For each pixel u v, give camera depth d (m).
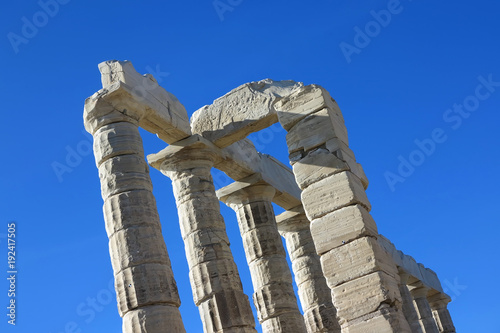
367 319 16.22
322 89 18.83
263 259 22.36
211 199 20.55
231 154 21.97
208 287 19.36
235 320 19.05
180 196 20.53
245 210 23.09
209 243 19.83
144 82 19.22
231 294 19.34
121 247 16.66
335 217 17.30
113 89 18.03
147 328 15.89
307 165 18.09
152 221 17.16
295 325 21.48
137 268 16.44
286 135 18.83
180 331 16.28
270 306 21.66
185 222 20.25
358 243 16.88
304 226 25.31
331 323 23.47
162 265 16.77
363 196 17.75
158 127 19.81
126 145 17.73
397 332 15.90
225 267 19.66
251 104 20.64
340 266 16.89
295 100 19.02
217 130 21.05
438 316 35.97
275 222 23.23
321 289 24.11
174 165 20.77
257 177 22.98
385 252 17.33
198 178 20.58
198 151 20.72
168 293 16.47
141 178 17.52
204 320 19.38
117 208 17.00
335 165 17.80
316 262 24.66
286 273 22.28
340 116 19.22
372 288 16.39
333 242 17.11
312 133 18.45
